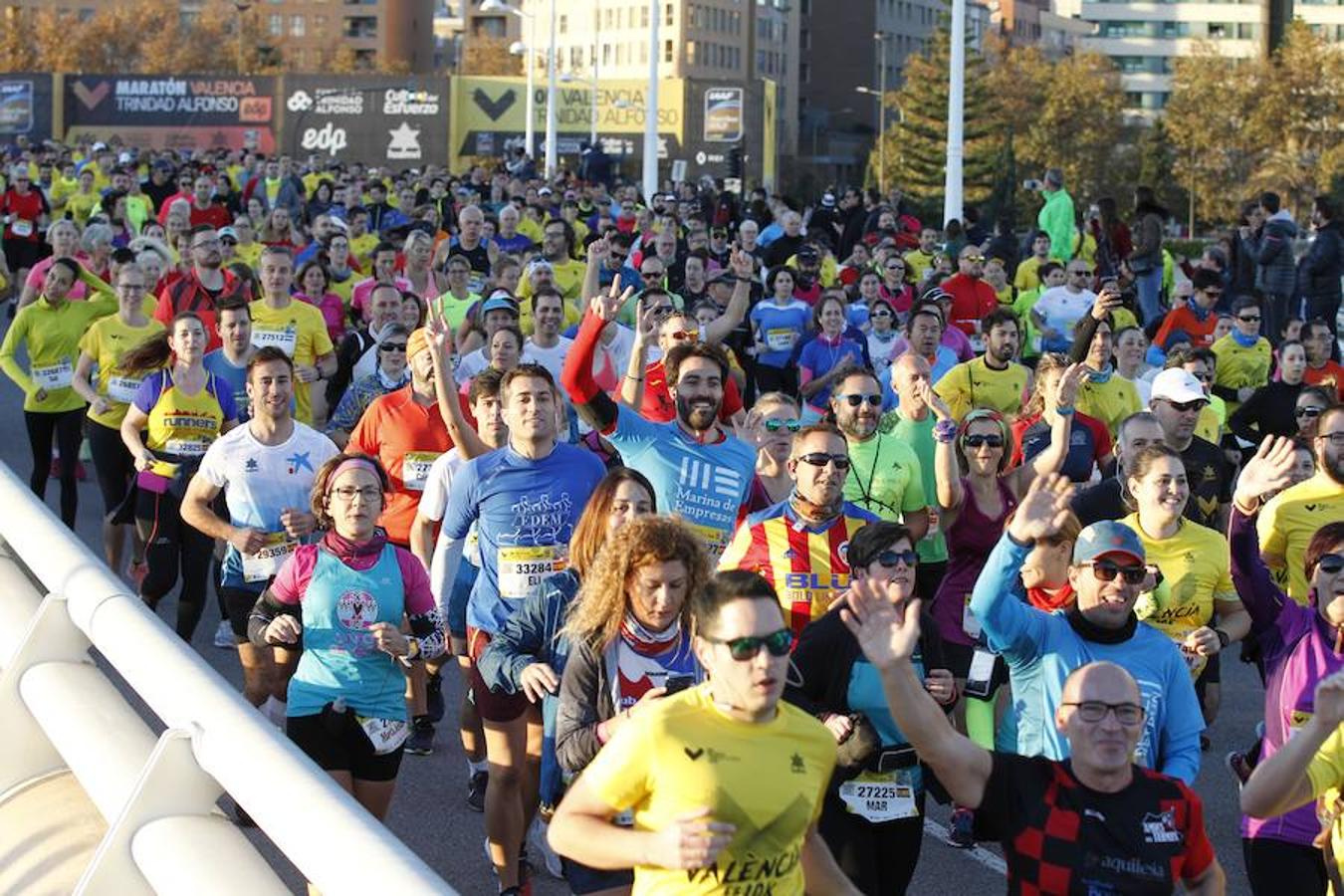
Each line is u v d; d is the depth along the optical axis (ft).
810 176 420.36
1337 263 75.41
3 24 417.28
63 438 44.75
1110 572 19.15
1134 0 623.36
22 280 93.20
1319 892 20.24
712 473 26.45
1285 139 280.92
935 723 16.16
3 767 17.13
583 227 96.43
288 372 29.60
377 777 23.43
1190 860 16.39
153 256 50.55
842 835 20.06
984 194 313.94
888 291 71.10
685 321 33.88
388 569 23.24
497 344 33.78
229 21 497.46
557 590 21.50
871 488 29.45
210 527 29.53
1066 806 16.24
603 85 250.57
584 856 14.57
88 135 256.52
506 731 23.17
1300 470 31.12
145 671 14.71
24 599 19.33
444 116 248.93
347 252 61.87
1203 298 60.90
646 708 14.89
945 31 321.93
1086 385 39.75
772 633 14.58
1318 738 17.10
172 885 13.05
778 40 547.49
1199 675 27.94
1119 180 308.40
